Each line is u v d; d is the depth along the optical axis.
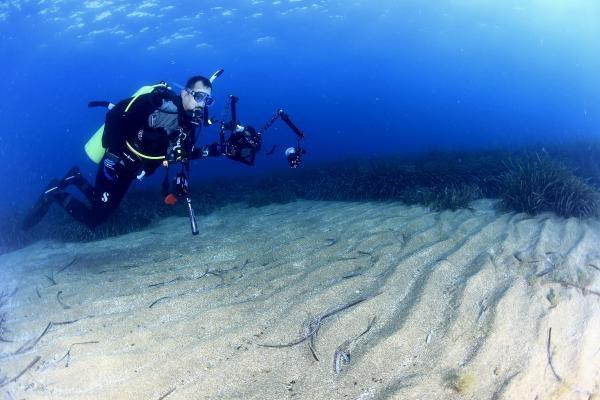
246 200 11.37
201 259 5.61
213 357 3.00
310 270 4.55
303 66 49.41
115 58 31.39
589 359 2.78
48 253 7.23
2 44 22.89
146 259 5.98
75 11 20.64
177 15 24.22
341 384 2.62
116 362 2.98
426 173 9.86
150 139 4.14
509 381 2.54
